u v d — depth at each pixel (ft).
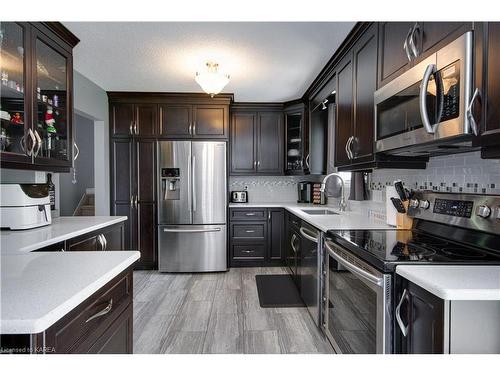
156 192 12.23
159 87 11.36
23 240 5.25
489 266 3.60
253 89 11.51
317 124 11.98
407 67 4.76
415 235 5.54
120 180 12.17
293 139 13.44
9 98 5.63
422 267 3.57
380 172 7.87
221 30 6.88
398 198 6.32
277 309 8.52
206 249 11.98
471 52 3.38
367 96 6.27
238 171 13.57
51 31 6.45
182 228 11.93
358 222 7.22
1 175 7.16
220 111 12.39
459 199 4.80
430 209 5.44
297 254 9.87
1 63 5.45
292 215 10.90
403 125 4.67
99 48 7.86
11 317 2.20
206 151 11.89
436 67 3.85
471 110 3.39
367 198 8.56
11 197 6.20
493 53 3.17
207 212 11.97
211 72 8.75
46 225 6.94
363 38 6.48
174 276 11.57
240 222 12.77
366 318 4.40
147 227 12.25
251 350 6.47
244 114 13.57
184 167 11.85
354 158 6.94
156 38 7.30
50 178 8.33
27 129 5.71
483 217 4.28
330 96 9.98
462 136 3.55
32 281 2.96
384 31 5.53
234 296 9.52
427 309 3.22
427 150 4.93
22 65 5.66
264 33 7.02
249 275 11.69
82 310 2.84
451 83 3.63
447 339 2.93
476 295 2.80
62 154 7.09
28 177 7.75
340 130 7.98
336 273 5.85
